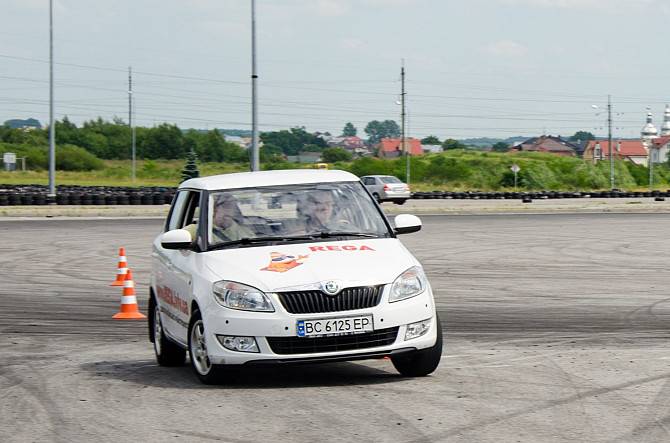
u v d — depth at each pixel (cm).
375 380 1473
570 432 1115
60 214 7038
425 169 15450
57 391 1455
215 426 1186
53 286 3050
